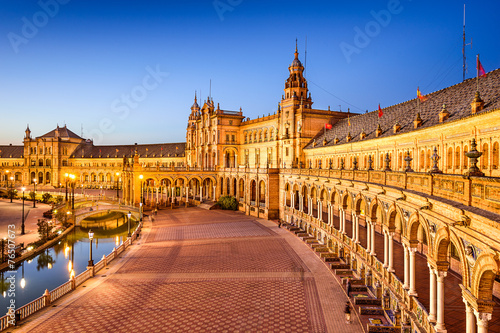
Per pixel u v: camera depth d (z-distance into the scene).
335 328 24.22
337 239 40.91
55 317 26.70
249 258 42.31
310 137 71.69
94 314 27.20
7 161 155.12
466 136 27.70
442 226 16.59
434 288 18.66
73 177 76.19
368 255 31.19
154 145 146.88
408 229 22.05
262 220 68.19
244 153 95.19
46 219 75.94
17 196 114.69
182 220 70.69
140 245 50.31
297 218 59.28
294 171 60.41
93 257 52.19
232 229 60.50
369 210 30.86
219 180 93.31
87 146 156.12
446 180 16.73
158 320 26.05
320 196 47.97
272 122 81.75
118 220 85.88
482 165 25.86
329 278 34.34
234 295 30.64
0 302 34.84
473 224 13.45
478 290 13.32
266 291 31.42
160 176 88.00
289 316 26.27
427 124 33.56
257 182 74.25
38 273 44.31
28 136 146.62
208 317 26.41
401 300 23.50
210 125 98.94
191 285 33.38
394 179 25.25
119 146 152.00
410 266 22.02
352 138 52.59
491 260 11.97
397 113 46.09
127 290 32.25
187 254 44.91
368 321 24.95
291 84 75.38
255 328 24.53
